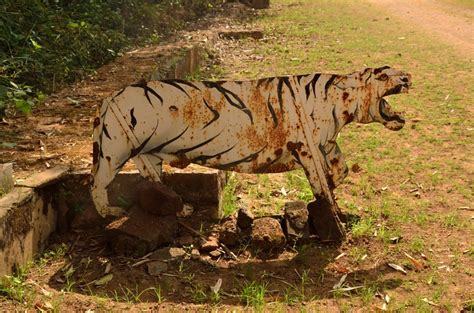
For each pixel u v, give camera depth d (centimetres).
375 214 485
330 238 432
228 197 503
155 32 1276
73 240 437
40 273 390
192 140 426
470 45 1220
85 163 469
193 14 1611
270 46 1234
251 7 1888
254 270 403
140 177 442
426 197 526
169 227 425
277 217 461
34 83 731
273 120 428
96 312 346
